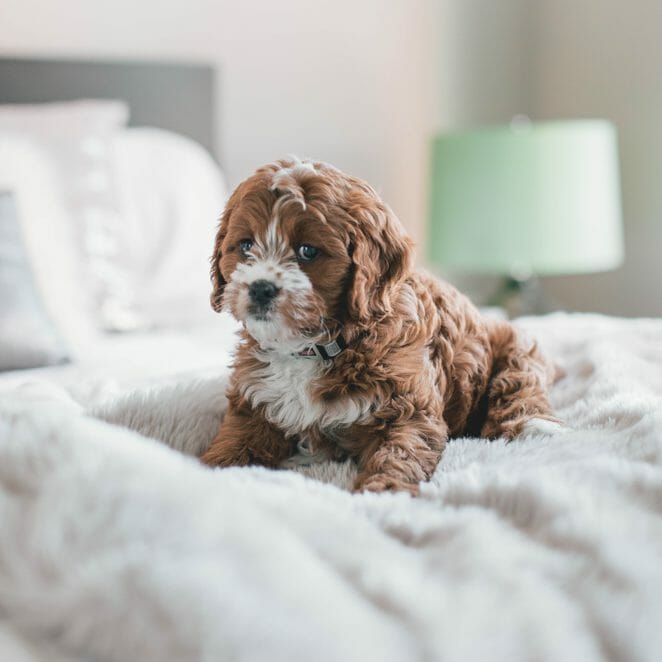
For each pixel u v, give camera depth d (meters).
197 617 0.38
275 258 0.64
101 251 1.26
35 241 1.16
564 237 1.43
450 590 0.43
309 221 0.64
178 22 1.57
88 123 1.31
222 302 0.69
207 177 1.44
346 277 0.65
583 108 1.72
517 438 0.70
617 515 0.49
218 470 0.58
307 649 0.38
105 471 0.45
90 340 1.15
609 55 1.66
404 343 0.66
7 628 0.41
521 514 0.51
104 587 0.40
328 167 0.67
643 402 0.70
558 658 0.41
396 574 0.43
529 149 1.41
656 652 0.43
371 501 0.53
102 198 1.28
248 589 0.40
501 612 0.42
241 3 1.61
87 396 0.77
